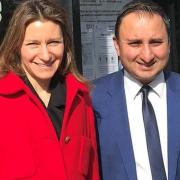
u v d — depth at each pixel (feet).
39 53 8.41
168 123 9.23
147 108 9.32
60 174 8.30
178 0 16.19
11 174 8.13
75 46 14.52
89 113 9.29
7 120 8.21
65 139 8.53
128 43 9.19
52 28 8.41
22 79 8.54
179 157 9.09
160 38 9.09
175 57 16.12
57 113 8.70
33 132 8.30
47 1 8.50
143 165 9.07
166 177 9.02
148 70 9.20
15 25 8.39
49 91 8.89
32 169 8.18
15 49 8.55
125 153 9.16
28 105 8.35
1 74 8.46
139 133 9.23
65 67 9.04
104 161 9.37
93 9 14.61
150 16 9.04
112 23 14.74
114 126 9.36
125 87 9.61
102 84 9.87
